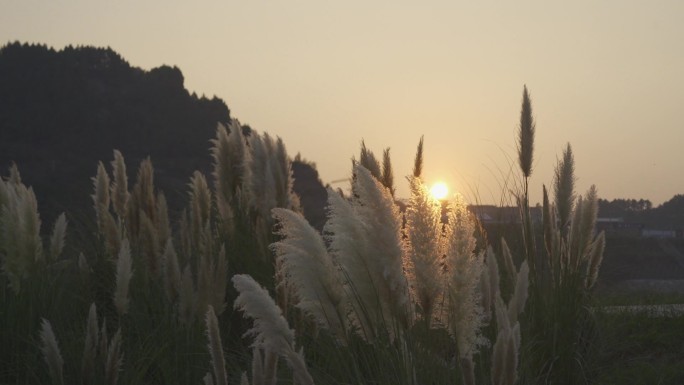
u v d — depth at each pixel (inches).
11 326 273.9
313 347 232.7
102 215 382.6
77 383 240.8
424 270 155.9
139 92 6387.8
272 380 154.3
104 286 327.3
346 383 193.8
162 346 256.8
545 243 294.4
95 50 6727.4
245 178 390.9
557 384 266.1
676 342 317.4
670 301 408.5
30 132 5689.0
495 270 215.0
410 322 161.3
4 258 293.9
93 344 232.7
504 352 150.6
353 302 163.6
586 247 298.8
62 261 329.7
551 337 269.0
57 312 285.7
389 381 168.9
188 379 248.5
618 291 431.8
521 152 299.1
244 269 319.0
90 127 5816.9
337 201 161.2
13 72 6333.7
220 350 158.4
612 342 309.3
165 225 362.6
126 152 5713.6
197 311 255.8
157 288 303.4
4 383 263.0
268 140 364.5
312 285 164.4
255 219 365.1
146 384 253.8
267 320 150.1
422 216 156.0
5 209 293.4
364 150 272.1
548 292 284.4
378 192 159.5
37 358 264.8
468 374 157.8
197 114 6259.8
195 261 338.0
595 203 298.2
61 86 6210.6
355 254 159.5
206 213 376.2
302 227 164.4
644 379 279.6
